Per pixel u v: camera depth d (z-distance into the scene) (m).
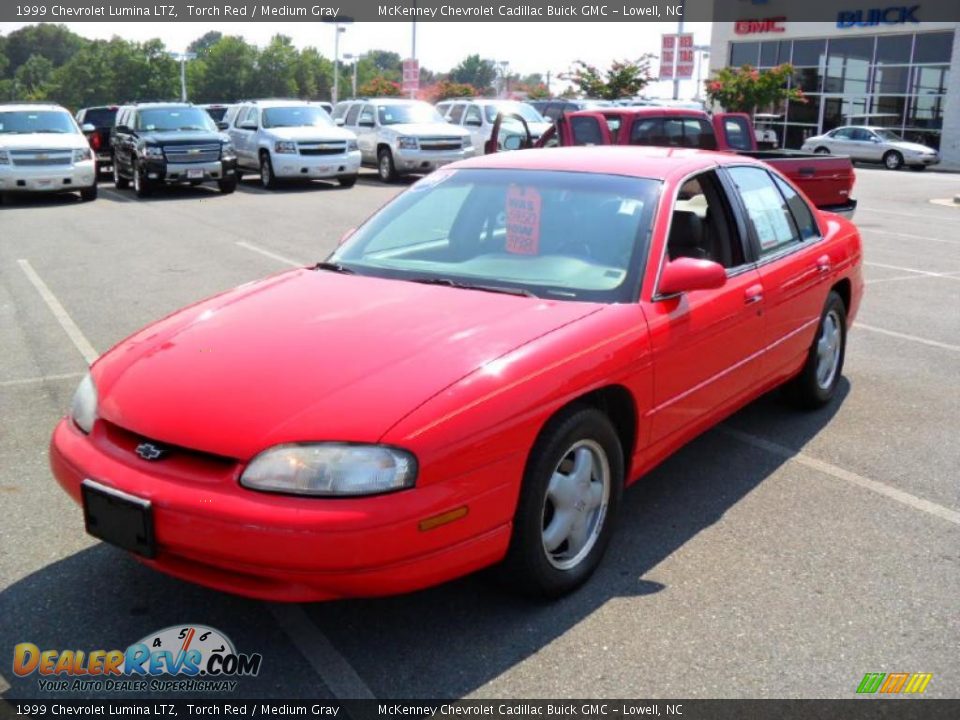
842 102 36.62
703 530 4.13
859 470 4.83
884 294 9.45
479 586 3.62
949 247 12.91
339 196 19.44
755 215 4.88
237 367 3.26
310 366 3.21
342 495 2.84
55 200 18.83
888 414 5.70
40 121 18.78
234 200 18.66
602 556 3.71
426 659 3.16
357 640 3.27
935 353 7.11
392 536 2.85
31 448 5.03
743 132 11.99
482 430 3.03
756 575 3.73
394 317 3.59
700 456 5.02
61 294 9.14
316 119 21.86
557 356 3.35
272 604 3.50
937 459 4.98
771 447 5.14
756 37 38.41
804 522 4.22
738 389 4.59
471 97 52.12
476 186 4.58
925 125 34.22
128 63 132.12
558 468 3.47
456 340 3.36
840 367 5.93
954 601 3.55
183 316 3.88
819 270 5.26
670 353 3.88
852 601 3.54
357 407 2.98
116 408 3.21
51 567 3.74
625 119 11.21
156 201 18.59
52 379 6.29
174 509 2.91
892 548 3.97
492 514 3.11
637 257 3.97
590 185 4.36
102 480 3.08
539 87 47.84
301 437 2.90
